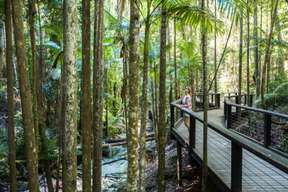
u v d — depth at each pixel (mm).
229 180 4777
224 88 24344
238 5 4832
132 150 3924
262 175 5082
